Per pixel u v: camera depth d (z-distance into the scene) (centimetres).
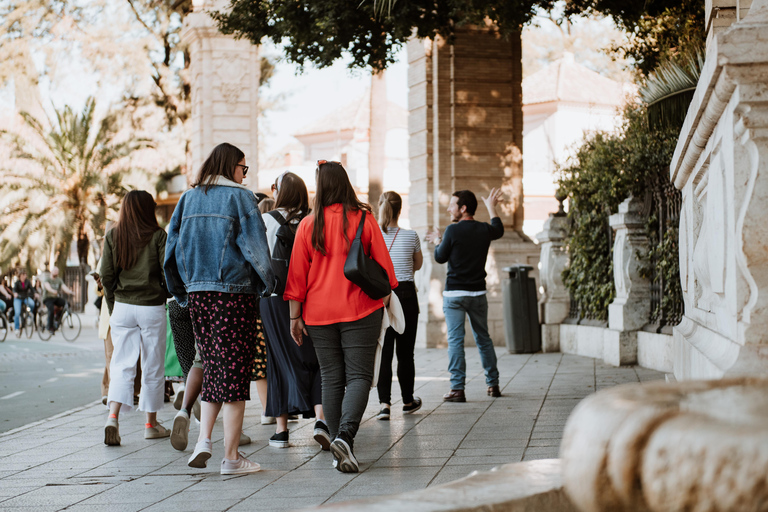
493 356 850
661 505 121
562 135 4719
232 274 526
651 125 999
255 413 796
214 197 534
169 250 542
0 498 470
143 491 481
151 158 3703
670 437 121
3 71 3641
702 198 557
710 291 511
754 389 147
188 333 721
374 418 738
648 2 1177
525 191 3975
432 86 1586
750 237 347
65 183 3659
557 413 730
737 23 352
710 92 391
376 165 3103
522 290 1345
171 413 838
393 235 754
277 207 639
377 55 1330
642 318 1109
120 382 655
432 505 176
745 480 111
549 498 188
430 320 1534
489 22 1565
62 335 2358
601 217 1253
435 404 813
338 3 1232
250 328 535
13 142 3634
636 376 989
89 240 3759
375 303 545
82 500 462
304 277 548
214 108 2683
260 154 4316
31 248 3597
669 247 1026
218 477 516
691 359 515
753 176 350
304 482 493
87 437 695
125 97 3778
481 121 1571
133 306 662
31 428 750
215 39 2686
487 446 590
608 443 130
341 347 548
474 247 837
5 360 1563
